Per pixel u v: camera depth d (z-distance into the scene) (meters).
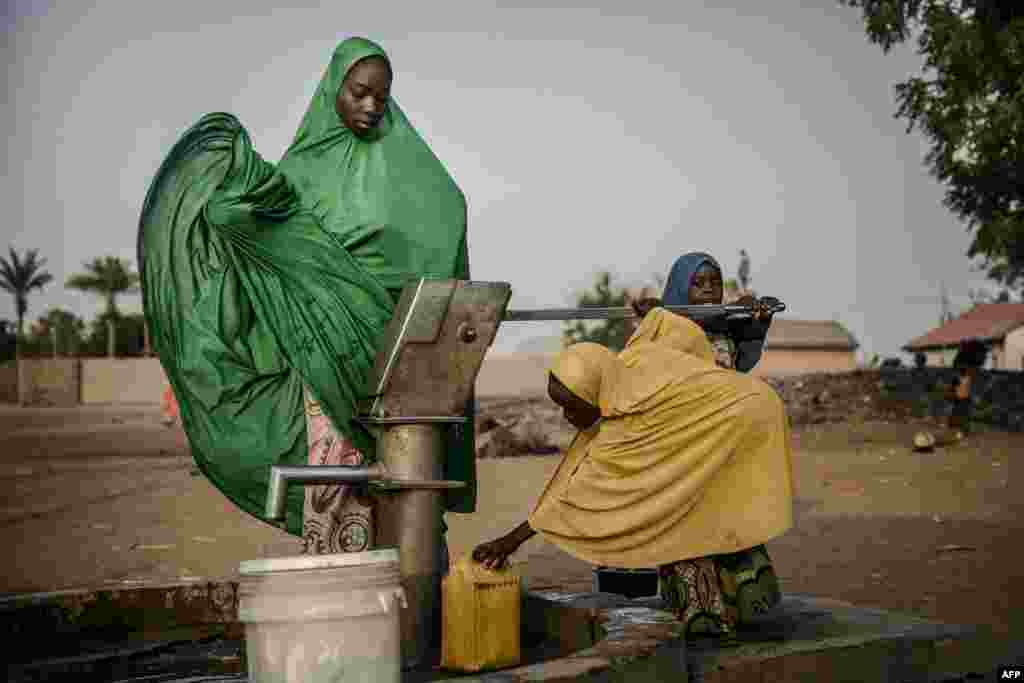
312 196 4.26
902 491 11.72
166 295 4.13
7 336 76.12
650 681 3.22
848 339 60.47
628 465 3.82
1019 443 16.77
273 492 3.32
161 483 15.51
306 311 4.02
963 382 18.66
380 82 4.22
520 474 14.91
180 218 4.11
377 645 2.81
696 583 3.96
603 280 47.59
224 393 4.09
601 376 3.93
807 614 4.42
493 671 3.54
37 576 8.09
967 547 8.07
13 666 3.76
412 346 3.59
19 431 30.77
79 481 16.14
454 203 4.41
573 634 3.88
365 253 4.20
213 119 4.06
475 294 3.67
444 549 3.89
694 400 3.79
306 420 4.12
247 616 2.77
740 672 3.62
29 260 76.56
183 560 8.80
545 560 8.48
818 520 9.95
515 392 43.72
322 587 2.74
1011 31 20.81
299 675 2.72
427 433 3.63
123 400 56.44
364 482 3.53
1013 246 23.09
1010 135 21.42
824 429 19.83
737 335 4.71
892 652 3.94
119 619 4.25
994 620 5.51
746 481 3.83
